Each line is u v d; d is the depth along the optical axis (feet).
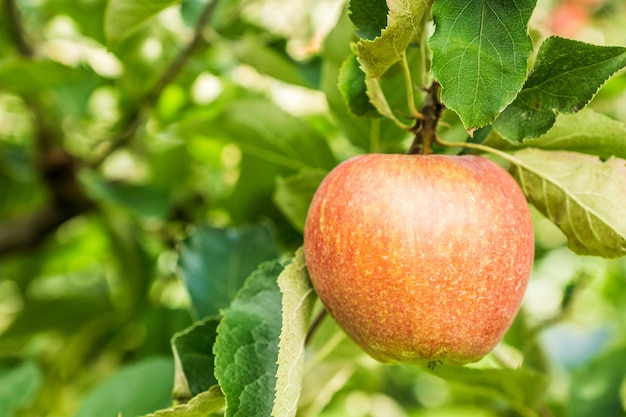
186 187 2.99
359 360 2.05
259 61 2.25
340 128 1.91
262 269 1.67
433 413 2.94
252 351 1.59
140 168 3.09
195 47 2.41
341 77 1.63
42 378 2.91
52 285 3.90
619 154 1.60
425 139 1.60
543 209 1.66
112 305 3.00
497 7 1.45
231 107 2.04
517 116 1.53
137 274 2.81
